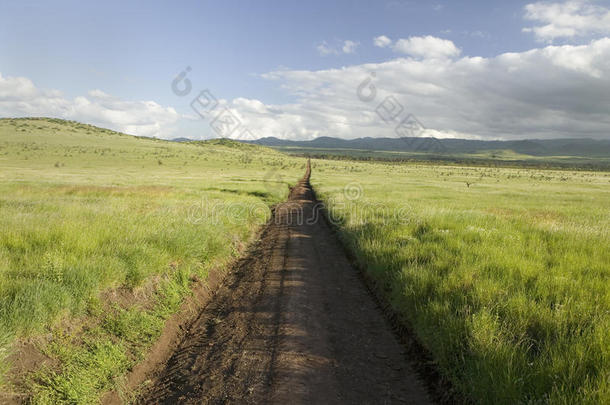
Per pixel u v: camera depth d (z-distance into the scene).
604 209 22.19
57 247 6.77
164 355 5.30
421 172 110.44
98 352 4.58
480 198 32.69
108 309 5.50
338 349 5.25
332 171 106.81
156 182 41.88
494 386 3.60
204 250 9.55
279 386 4.25
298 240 14.04
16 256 6.28
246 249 12.83
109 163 100.06
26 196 18.58
